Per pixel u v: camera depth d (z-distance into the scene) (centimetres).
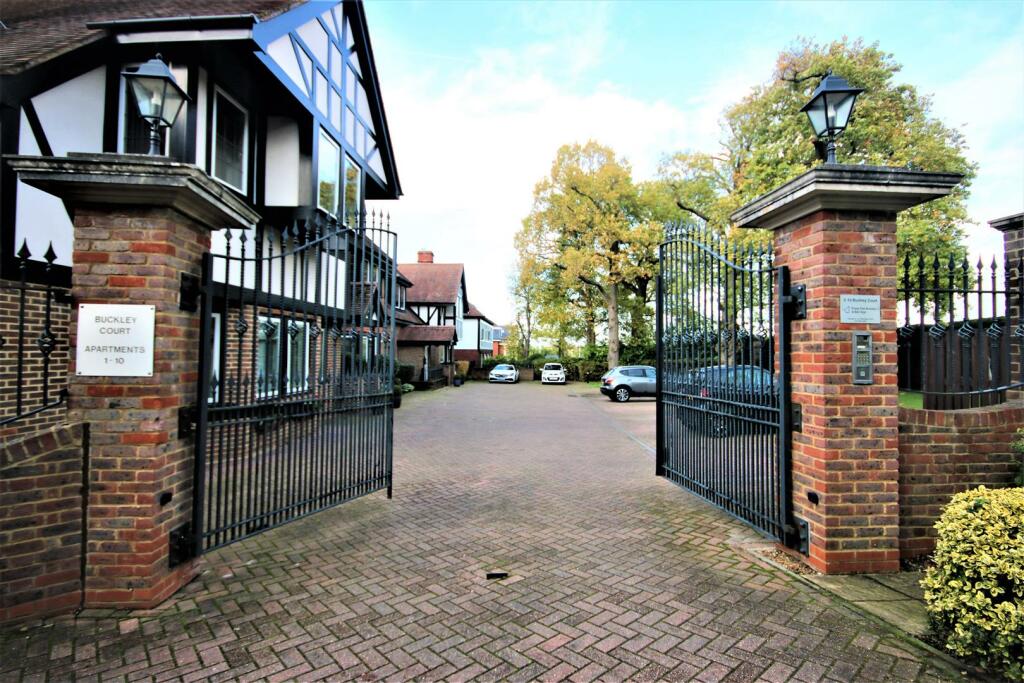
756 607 323
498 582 366
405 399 2053
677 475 573
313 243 470
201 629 297
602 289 2908
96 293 321
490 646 282
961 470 395
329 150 1149
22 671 254
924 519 391
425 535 466
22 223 592
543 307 3047
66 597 314
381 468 582
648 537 459
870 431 369
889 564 370
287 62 945
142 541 318
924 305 411
